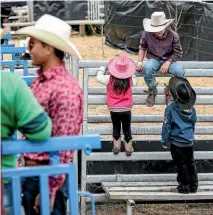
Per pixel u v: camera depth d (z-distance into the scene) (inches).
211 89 843.4
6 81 385.4
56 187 409.1
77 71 785.6
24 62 749.3
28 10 2549.2
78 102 418.6
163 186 832.9
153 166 864.9
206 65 826.8
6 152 382.6
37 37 421.1
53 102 414.6
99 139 392.5
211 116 863.1
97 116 826.2
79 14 2600.9
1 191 378.3
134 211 861.2
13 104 383.6
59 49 422.6
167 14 1935.3
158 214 851.4
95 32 2637.8
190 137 775.7
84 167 811.4
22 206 429.1
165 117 780.0
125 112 788.0
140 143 863.7
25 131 380.5
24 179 424.8
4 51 716.0
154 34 832.3
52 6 2566.4
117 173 853.8
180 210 871.7
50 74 422.3
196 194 794.2
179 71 807.1
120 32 2192.4
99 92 812.0
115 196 781.3
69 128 412.2
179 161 784.9
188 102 767.1
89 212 850.1
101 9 2635.3
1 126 390.3
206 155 850.8
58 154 400.8
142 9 2065.7
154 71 813.2
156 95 828.6
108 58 2031.3
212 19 1704.0
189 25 1839.3
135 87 829.8
